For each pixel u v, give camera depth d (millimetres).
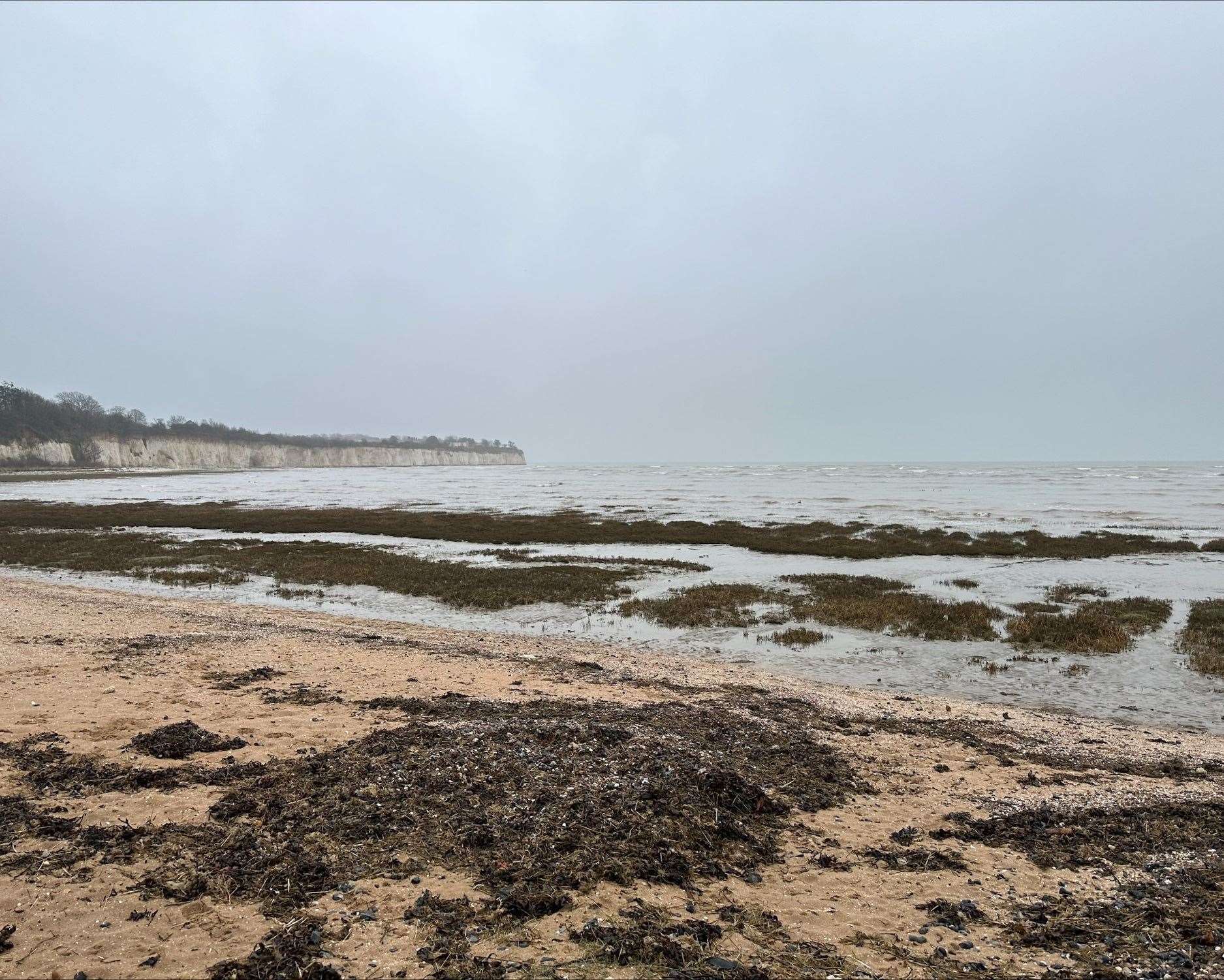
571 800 6910
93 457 174250
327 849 6031
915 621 18156
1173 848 6438
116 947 4660
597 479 145125
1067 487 96812
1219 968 4656
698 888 5656
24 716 9430
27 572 26406
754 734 9469
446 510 56875
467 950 4750
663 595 22109
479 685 12023
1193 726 10984
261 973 4434
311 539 37312
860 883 5797
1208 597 21359
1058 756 9219
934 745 9516
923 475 153875
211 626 16500
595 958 4711
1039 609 19641
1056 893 5652
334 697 10875
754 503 65000
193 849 5949
